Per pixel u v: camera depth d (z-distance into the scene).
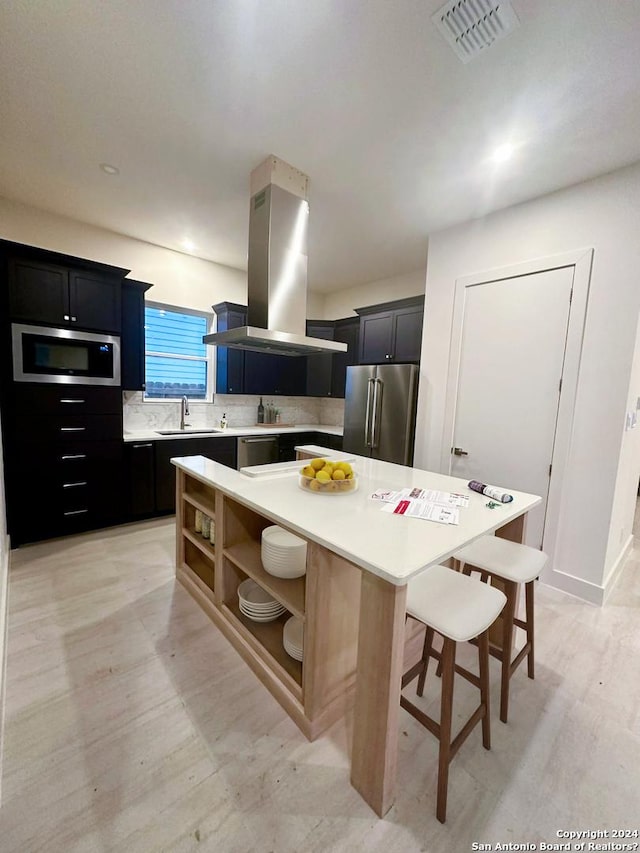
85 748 1.31
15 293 2.67
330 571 1.34
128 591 2.31
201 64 1.62
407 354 3.78
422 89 1.70
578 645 1.96
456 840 1.08
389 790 1.14
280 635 1.74
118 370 3.19
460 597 1.27
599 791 1.23
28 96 1.82
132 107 1.89
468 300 2.92
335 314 5.41
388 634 1.08
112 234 3.44
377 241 3.41
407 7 1.34
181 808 1.14
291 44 1.50
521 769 1.29
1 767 1.23
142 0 1.35
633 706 1.58
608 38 1.41
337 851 1.04
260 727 1.42
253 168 2.41
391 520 1.41
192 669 1.69
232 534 1.97
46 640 1.85
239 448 4.10
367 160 2.26
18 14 1.41
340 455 2.75
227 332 2.36
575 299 2.38
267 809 1.14
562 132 1.94
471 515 1.50
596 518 2.36
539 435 2.58
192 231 3.38
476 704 1.57
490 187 2.47
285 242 2.41
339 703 1.46
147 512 3.46
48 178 2.56
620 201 2.20
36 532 2.89
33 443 2.82
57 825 1.08
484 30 1.41
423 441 3.29
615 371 2.25
